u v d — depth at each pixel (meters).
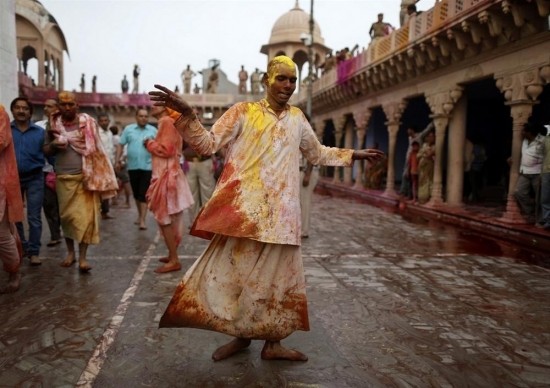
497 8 8.41
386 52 13.66
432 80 11.90
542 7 7.52
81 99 32.84
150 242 6.57
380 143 19.91
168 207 4.82
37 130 4.99
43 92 28.73
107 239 6.75
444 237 7.65
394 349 3.09
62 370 2.70
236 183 2.58
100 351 2.96
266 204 2.56
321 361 2.88
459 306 4.01
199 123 2.41
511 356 3.02
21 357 2.86
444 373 2.76
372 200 14.45
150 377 2.63
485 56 9.59
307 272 5.07
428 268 5.40
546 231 7.40
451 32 9.95
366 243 6.93
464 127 11.34
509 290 4.53
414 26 11.79
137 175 7.43
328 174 26.52
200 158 7.50
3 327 3.33
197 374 2.68
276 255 2.62
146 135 7.41
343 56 19.67
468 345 3.18
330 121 24.78
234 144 2.66
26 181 4.98
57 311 3.67
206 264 2.71
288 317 2.70
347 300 4.10
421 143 13.12
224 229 2.52
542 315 3.82
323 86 21.16
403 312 3.82
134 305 3.85
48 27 31.12
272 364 2.82
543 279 4.98
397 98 14.13
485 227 8.77
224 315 2.65
